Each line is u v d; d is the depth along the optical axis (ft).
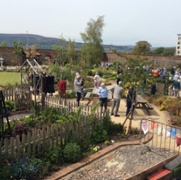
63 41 120.06
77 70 94.32
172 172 30.96
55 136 32.60
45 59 160.86
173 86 79.92
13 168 26.94
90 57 161.27
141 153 33.47
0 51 154.20
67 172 28.94
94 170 29.96
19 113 49.32
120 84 48.85
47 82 57.72
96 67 147.74
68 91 68.54
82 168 30.32
